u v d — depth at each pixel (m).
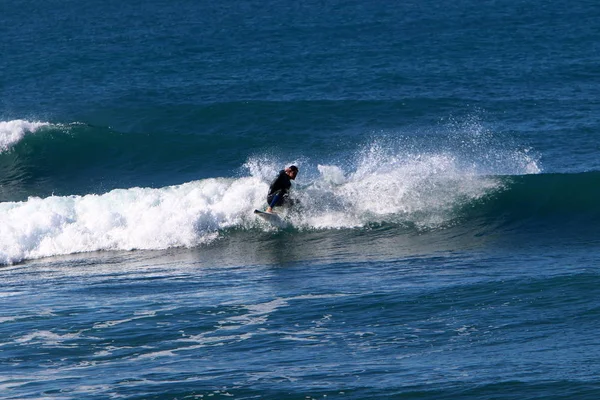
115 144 95.81
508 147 92.62
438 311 43.25
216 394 32.81
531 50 165.38
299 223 66.44
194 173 90.12
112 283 54.19
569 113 107.62
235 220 67.19
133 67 166.00
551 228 62.72
